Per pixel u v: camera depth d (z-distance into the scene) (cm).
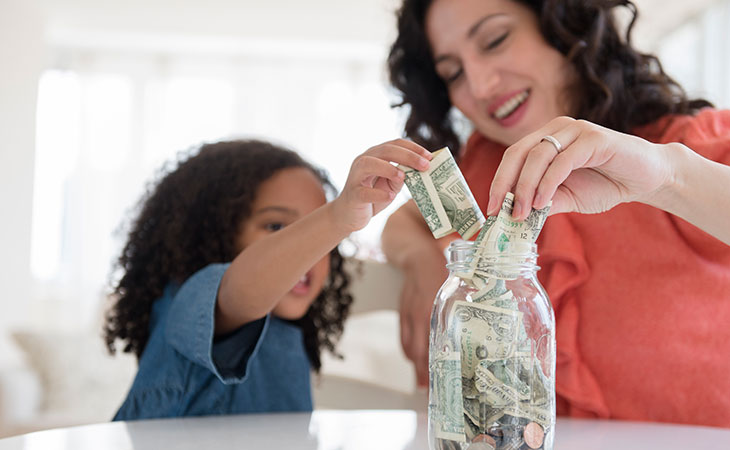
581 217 121
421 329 133
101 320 304
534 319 63
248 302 93
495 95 128
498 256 63
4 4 441
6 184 439
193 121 620
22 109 468
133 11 541
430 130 155
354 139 628
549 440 63
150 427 84
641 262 114
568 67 125
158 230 122
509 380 61
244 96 626
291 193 120
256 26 570
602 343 115
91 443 73
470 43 127
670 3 472
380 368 270
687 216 85
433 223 73
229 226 117
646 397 112
